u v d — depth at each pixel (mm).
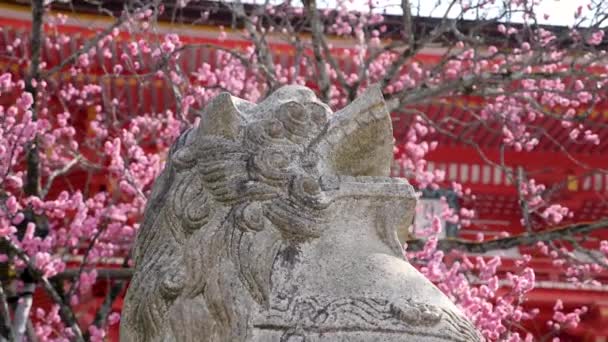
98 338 6680
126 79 9555
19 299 6609
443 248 7457
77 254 8961
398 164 9367
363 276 2074
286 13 8438
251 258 2100
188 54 9625
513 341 7562
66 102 10047
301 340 1963
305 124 2260
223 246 2137
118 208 7613
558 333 12000
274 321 2023
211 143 2240
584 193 12844
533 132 11766
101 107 10039
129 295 2229
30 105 6922
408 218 2270
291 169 2189
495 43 8797
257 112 2330
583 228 7141
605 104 10836
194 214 2168
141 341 2197
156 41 7711
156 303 2150
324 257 2129
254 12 8203
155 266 2189
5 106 9562
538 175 12750
